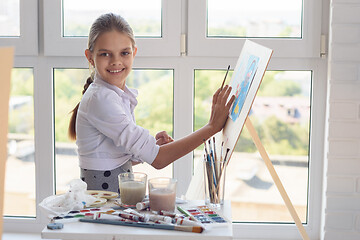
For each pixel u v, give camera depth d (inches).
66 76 90.4
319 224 90.3
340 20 82.5
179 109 89.3
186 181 90.7
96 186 64.7
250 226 91.3
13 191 93.6
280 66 87.4
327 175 85.3
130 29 67.1
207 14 87.4
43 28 88.4
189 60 88.1
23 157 93.1
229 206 55.8
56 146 92.1
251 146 91.1
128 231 47.5
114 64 65.3
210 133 65.2
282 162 90.7
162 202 52.4
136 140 62.6
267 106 89.5
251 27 87.6
